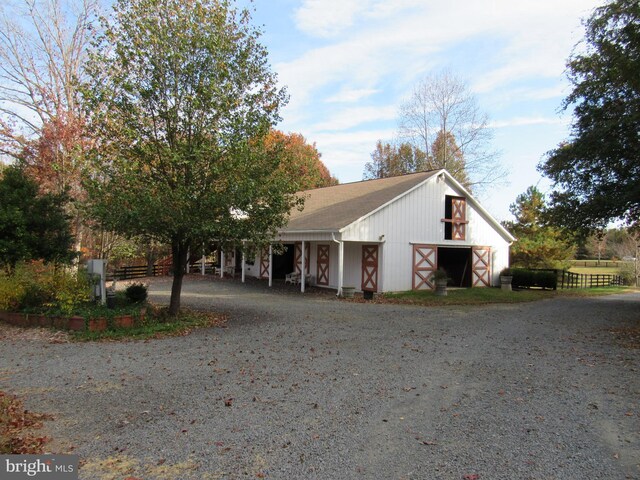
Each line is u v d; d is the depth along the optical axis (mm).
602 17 12258
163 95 10438
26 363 7305
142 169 10352
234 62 10891
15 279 10625
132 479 3609
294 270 23531
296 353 7926
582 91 14836
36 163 16938
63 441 4352
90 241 20688
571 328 10781
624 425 4668
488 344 8781
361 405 5293
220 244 11203
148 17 10242
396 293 18250
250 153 10578
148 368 6977
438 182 20344
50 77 18203
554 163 16578
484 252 22188
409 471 3715
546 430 4543
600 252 51656
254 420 4840
